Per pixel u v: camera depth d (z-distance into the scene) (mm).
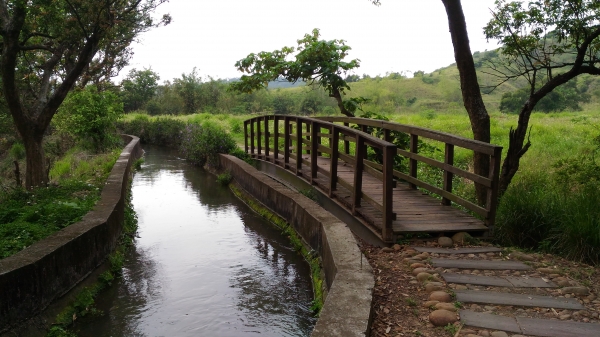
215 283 5949
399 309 3730
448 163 6227
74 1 8555
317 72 10461
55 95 9266
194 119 26922
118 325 4855
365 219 5957
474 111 6266
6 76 8562
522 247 5418
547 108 26297
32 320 4473
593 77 33250
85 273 5684
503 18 6465
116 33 10195
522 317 3482
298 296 5512
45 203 7441
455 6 6055
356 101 10484
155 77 42938
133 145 18094
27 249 4953
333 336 3039
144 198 11359
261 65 11117
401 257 4957
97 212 6855
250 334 4648
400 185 7758
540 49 6461
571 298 3822
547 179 7258
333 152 7086
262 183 9898
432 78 60500
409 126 6848
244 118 27469
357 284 3920
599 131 11992
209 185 13125
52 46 10055
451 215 5910
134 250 7324
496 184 5316
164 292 5688
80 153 16562
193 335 4645
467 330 3311
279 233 8148
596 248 4734
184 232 8328
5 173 15219
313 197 8125
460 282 4164
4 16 8578
